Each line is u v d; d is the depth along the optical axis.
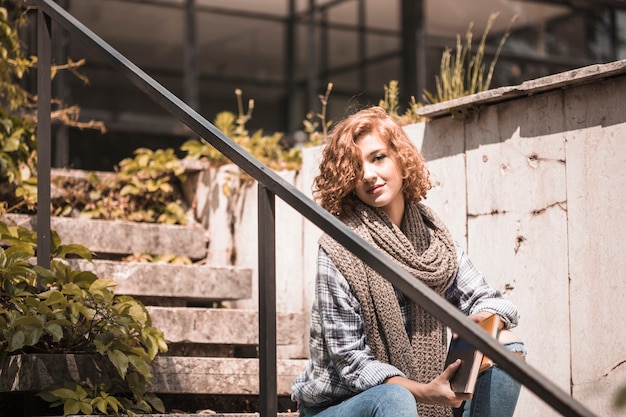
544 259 3.80
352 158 3.21
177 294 4.78
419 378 3.11
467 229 4.12
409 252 3.21
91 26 9.40
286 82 10.43
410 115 4.68
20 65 5.38
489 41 9.53
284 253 5.08
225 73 10.20
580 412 2.23
